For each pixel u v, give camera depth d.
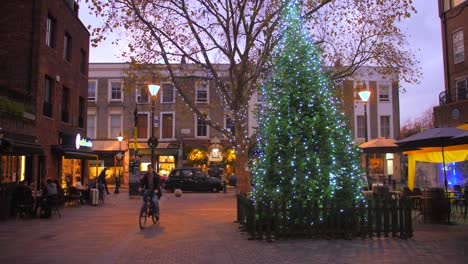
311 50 10.39
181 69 18.06
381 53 16.88
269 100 10.32
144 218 11.32
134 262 7.16
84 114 25.59
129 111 38.28
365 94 19.34
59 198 16.56
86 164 26.30
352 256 7.44
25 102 17.44
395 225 9.26
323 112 9.98
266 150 10.09
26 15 18.38
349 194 9.68
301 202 9.32
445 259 7.16
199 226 11.41
